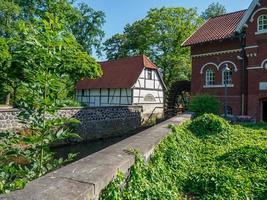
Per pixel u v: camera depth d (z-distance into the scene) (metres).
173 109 30.66
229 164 6.56
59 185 2.74
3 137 3.76
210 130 10.81
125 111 25.62
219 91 21.64
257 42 18.95
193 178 5.73
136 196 3.94
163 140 6.99
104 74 32.69
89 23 37.06
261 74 18.72
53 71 3.98
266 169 6.20
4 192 2.54
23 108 3.91
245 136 10.61
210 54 22.33
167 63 37.12
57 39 3.91
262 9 18.72
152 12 36.75
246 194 5.04
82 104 29.38
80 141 20.34
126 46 40.59
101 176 3.12
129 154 4.44
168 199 4.50
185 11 36.44
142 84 29.89
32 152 3.92
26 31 3.77
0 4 25.03
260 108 18.94
